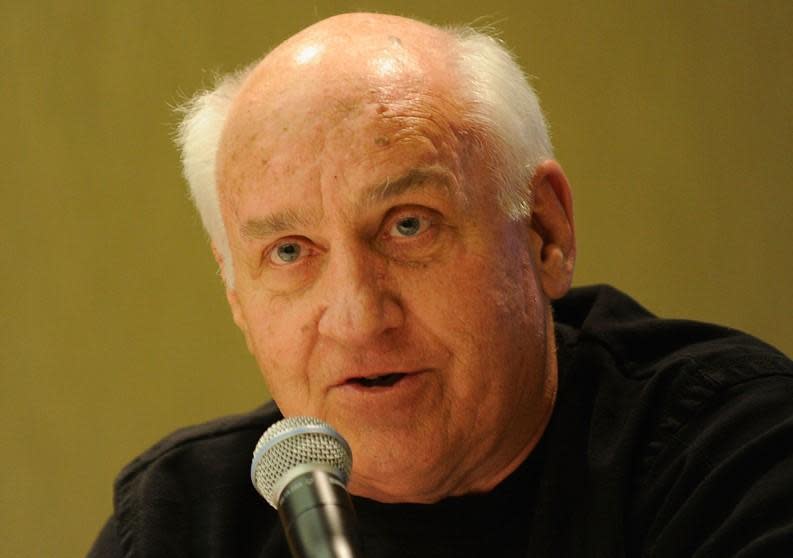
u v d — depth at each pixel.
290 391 7.44
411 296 7.14
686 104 14.30
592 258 14.43
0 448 15.74
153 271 15.61
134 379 15.58
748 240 14.24
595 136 14.42
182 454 9.04
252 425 9.14
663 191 14.34
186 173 8.09
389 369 7.12
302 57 7.41
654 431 7.65
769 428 7.25
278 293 7.34
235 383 15.45
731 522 6.68
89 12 15.75
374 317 7.03
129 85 15.65
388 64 7.30
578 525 7.46
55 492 15.63
